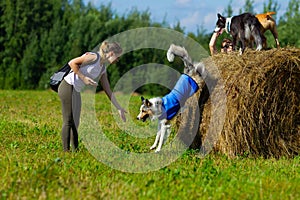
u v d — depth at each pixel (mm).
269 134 9781
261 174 7805
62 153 9469
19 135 12133
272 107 9719
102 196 6414
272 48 10492
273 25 10992
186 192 6695
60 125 14750
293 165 8797
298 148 10000
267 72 9562
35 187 6703
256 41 10820
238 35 11172
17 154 9320
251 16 10961
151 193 6516
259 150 9734
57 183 6820
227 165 8719
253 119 9594
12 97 29938
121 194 6535
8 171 7590
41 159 8695
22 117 17344
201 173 7879
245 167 8625
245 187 6984
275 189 6980
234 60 9875
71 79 9516
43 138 11750
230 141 9602
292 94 9828
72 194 6434
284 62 9617
